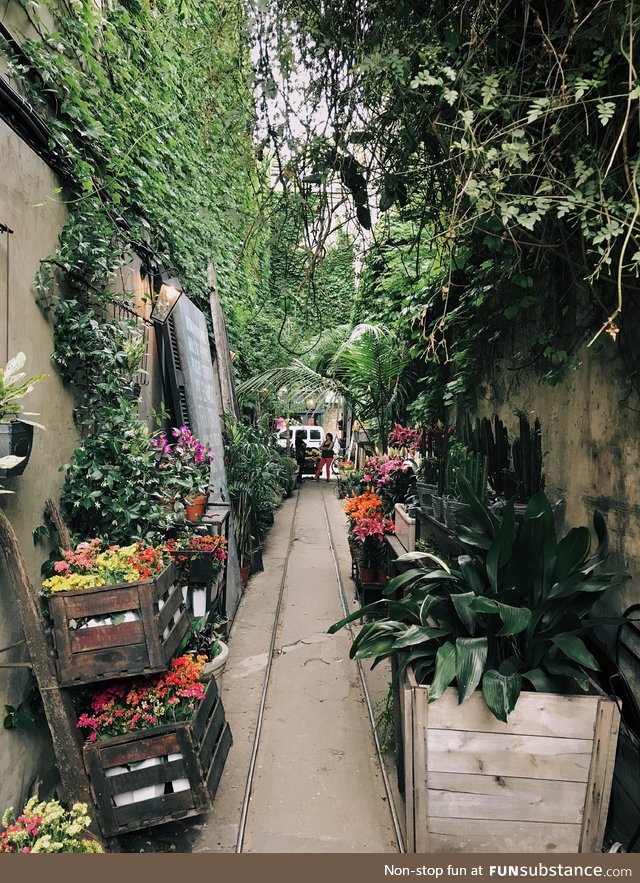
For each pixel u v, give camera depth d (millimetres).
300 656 4234
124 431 3000
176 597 2492
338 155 2436
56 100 2795
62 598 2057
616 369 2291
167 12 4383
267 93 2373
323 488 14383
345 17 2205
